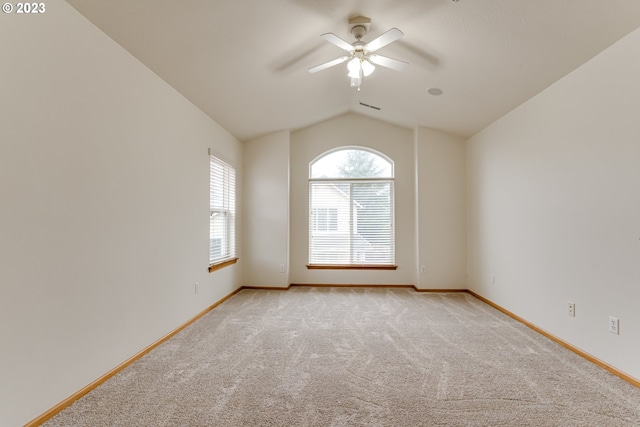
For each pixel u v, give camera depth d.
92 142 2.04
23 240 1.59
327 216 5.32
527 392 1.96
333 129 5.31
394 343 2.78
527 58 2.69
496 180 4.00
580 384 2.06
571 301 2.65
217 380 2.11
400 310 3.83
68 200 1.85
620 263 2.19
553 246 2.89
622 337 2.17
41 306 1.68
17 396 1.56
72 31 1.89
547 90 3.00
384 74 3.61
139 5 2.02
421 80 3.54
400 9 2.44
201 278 3.62
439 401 1.86
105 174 2.15
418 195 4.96
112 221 2.21
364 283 5.20
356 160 5.36
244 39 2.64
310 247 5.30
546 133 3.01
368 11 2.46
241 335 2.97
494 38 2.56
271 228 5.07
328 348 2.66
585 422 1.67
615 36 2.18
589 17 2.11
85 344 1.97
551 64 2.66
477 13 2.34
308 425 1.64
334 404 1.83
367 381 2.10
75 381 1.89
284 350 2.62
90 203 2.02
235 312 3.74
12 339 1.54
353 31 2.61
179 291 3.13
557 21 2.21
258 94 3.71
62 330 1.81
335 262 5.29
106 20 2.05
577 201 2.59
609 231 2.28
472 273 4.70
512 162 3.62
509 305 3.65
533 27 2.33
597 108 2.39
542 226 3.06
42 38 1.69
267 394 1.94
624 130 2.16
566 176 2.73
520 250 3.43
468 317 3.55
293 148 5.33
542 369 2.27
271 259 5.05
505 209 3.76
